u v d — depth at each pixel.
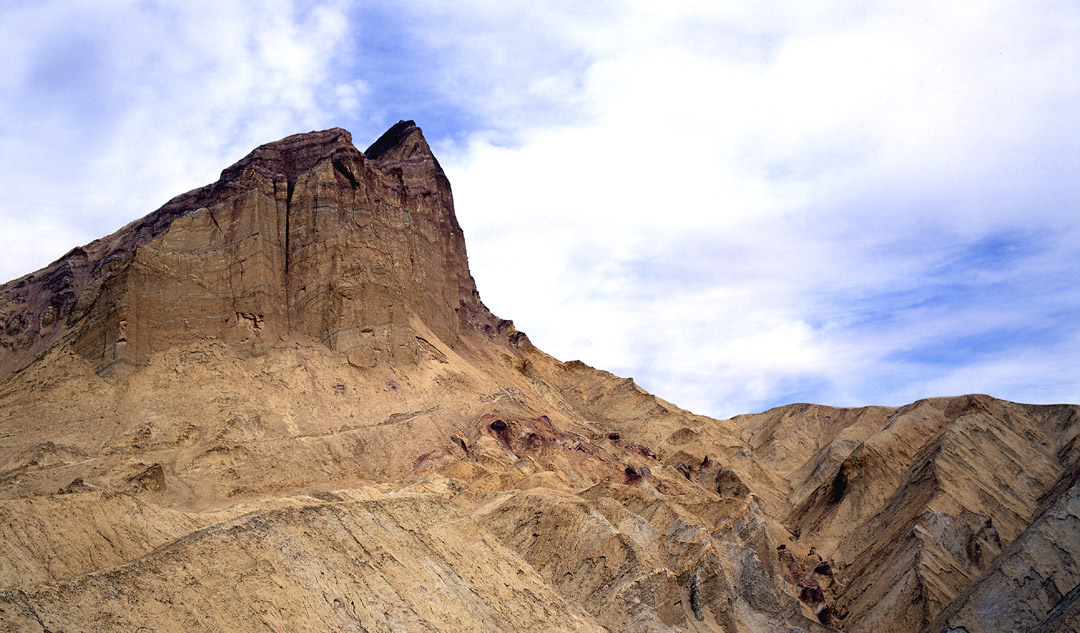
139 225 168.38
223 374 129.62
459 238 199.75
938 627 104.50
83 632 51.69
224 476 111.06
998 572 106.25
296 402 129.88
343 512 71.75
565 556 94.00
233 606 58.28
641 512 110.56
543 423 146.00
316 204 147.75
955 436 149.62
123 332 127.94
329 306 142.62
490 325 198.50
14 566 61.28
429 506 80.38
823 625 107.12
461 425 136.88
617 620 87.38
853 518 143.38
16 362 154.25
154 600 55.50
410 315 152.38
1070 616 93.56
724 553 111.50
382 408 134.62
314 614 61.84
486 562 79.38
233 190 146.25
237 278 139.88
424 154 180.00
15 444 114.69
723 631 96.94
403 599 68.44
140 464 107.81
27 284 168.25
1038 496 143.62
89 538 66.75
